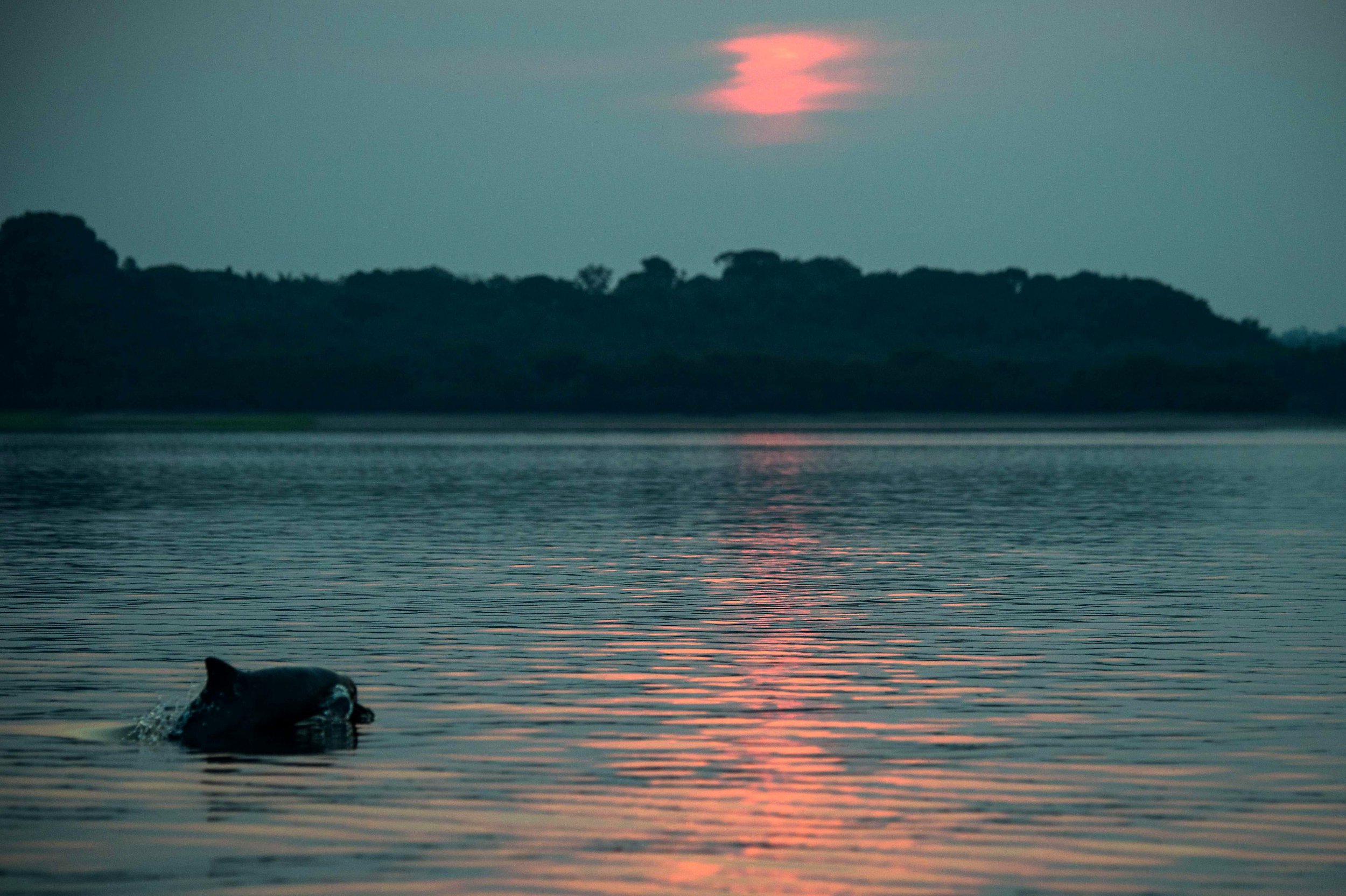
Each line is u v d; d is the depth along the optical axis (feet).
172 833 115.55
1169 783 128.77
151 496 499.10
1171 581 266.16
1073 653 192.54
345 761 136.67
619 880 104.83
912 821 118.21
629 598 244.01
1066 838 113.80
